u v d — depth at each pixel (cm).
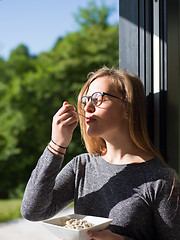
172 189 93
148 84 122
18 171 602
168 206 92
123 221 93
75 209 104
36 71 669
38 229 493
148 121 122
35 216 95
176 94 121
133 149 103
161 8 120
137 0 123
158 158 102
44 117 647
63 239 83
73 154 400
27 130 631
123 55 128
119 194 96
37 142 627
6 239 486
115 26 668
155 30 122
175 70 121
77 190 104
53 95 655
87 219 91
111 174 100
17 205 580
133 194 95
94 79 106
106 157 107
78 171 106
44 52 678
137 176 97
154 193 94
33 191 94
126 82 102
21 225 520
